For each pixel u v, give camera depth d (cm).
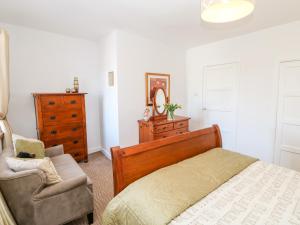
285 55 277
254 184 138
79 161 324
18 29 281
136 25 276
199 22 264
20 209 149
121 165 139
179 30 298
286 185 136
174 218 103
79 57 348
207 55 380
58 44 322
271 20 259
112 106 332
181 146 184
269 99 299
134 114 334
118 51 304
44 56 309
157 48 359
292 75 277
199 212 108
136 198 121
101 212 199
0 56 193
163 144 167
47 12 233
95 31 305
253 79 315
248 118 327
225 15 144
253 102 318
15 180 145
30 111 301
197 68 402
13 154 188
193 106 420
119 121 318
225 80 357
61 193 162
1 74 196
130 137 333
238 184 138
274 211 109
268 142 306
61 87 331
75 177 176
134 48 323
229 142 360
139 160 151
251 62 315
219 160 175
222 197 122
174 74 398
